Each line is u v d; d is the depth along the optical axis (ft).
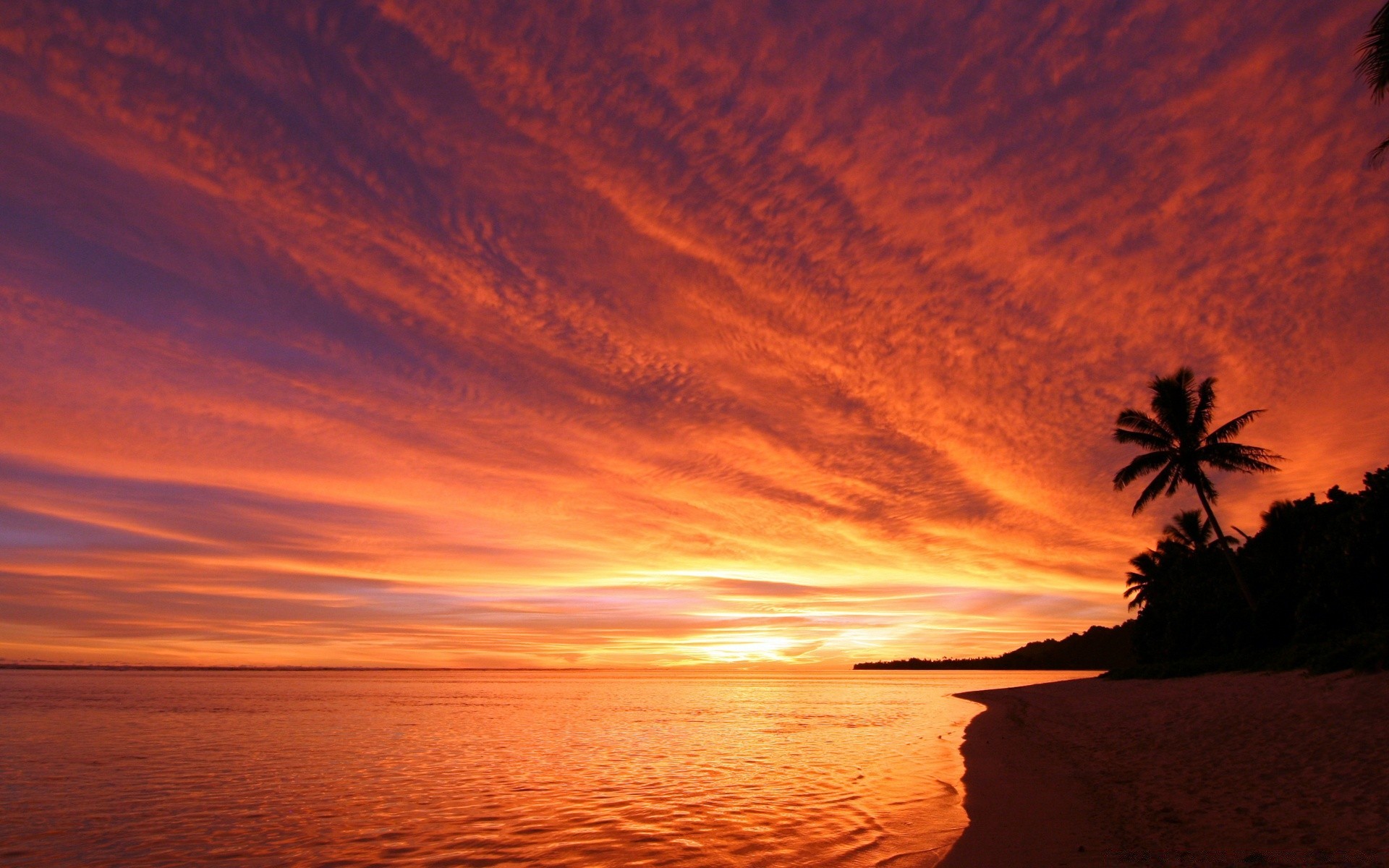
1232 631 139.85
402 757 79.36
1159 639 176.96
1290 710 63.31
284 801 53.11
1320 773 38.73
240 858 37.83
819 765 68.33
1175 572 180.86
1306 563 112.47
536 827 43.01
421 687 376.68
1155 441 135.44
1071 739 72.90
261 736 103.86
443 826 43.96
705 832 40.73
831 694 285.64
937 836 36.37
